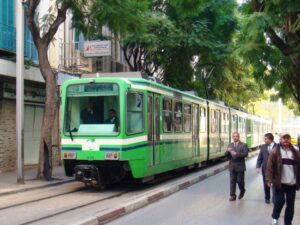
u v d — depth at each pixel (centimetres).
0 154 2012
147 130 1566
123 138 1464
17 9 1670
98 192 1513
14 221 1028
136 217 1111
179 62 2769
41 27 1958
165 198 1415
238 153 1369
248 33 1320
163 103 1730
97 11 1800
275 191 959
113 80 1498
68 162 1547
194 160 2170
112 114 1491
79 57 2527
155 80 1761
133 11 1900
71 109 1542
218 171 2330
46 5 2222
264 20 1289
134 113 1520
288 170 937
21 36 1666
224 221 1066
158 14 2528
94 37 2244
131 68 2705
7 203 1273
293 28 1303
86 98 1528
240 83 3650
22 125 1655
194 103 2188
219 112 2792
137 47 2603
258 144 4819
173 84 2869
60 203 1284
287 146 945
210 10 2628
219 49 2653
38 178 1772
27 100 2175
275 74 1966
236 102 4012
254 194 1505
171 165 1814
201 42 2572
